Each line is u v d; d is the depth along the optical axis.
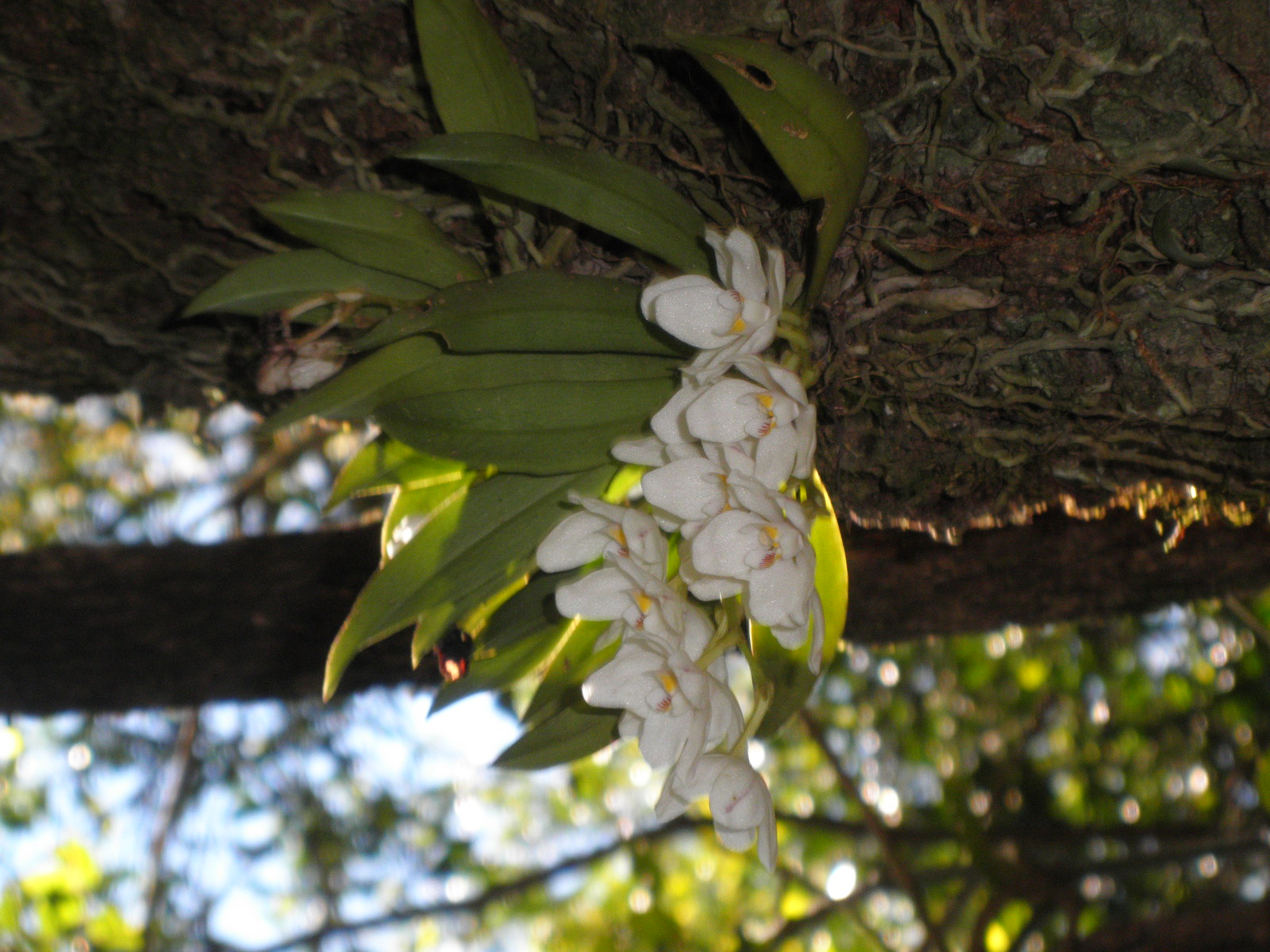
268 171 0.40
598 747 0.36
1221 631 1.13
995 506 0.43
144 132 0.39
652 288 0.32
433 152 0.33
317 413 0.33
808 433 0.32
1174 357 0.37
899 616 0.55
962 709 1.22
